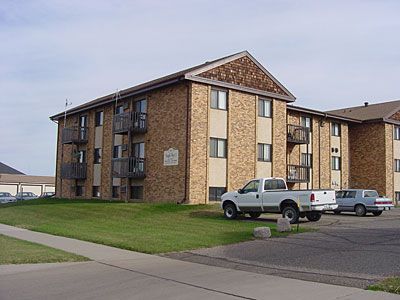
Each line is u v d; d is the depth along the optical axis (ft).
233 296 25.57
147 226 61.36
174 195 87.20
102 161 111.14
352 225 61.21
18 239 51.08
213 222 64.59
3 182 229.45
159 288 27.73
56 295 26.00
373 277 29.94
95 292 26.73
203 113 87.51
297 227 55.72
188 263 36.94
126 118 97.50
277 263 36.29
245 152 93.71
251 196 67.21
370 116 128.47
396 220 70.33
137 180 97.50
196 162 85.56
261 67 98.17
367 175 126.52
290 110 110.93
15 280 30.17
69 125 129.29
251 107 95.91
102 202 96.43
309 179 111.75
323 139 120.16
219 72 90.43
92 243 48.34
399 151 128.88
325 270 32.89
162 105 92.32
